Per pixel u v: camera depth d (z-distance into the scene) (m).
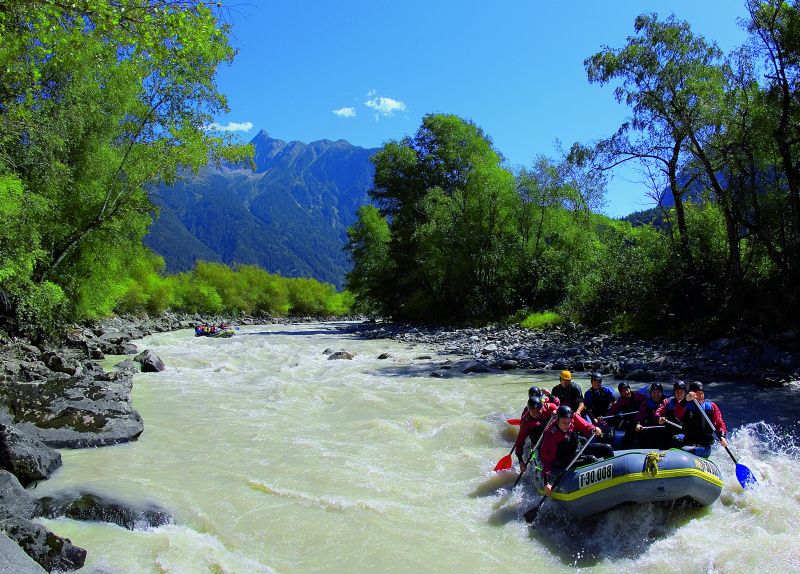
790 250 16.27
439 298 38.44
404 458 8.46
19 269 15.71
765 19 15.55
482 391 13.00
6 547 4.42
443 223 33.50
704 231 19.70
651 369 14.62
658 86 18.30
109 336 26.58
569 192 28.70
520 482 7.44
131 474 7.58
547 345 20.41
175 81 19.94
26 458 7.16
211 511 6.39
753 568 4.79
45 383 11.81
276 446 9.02
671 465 5.84
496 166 33.75
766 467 7.33
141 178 20.66
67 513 6.13
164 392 13.72
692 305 18.86
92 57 15.84
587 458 6.55
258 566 5.14
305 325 56.09
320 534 5.85
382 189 42.72
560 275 28.97
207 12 7.34
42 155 17.06
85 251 21.41
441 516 6.39
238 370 17.62
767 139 15.73
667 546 5.42
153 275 46.69
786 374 12.90
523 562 5.36
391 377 15.58
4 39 8.03
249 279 72.62
